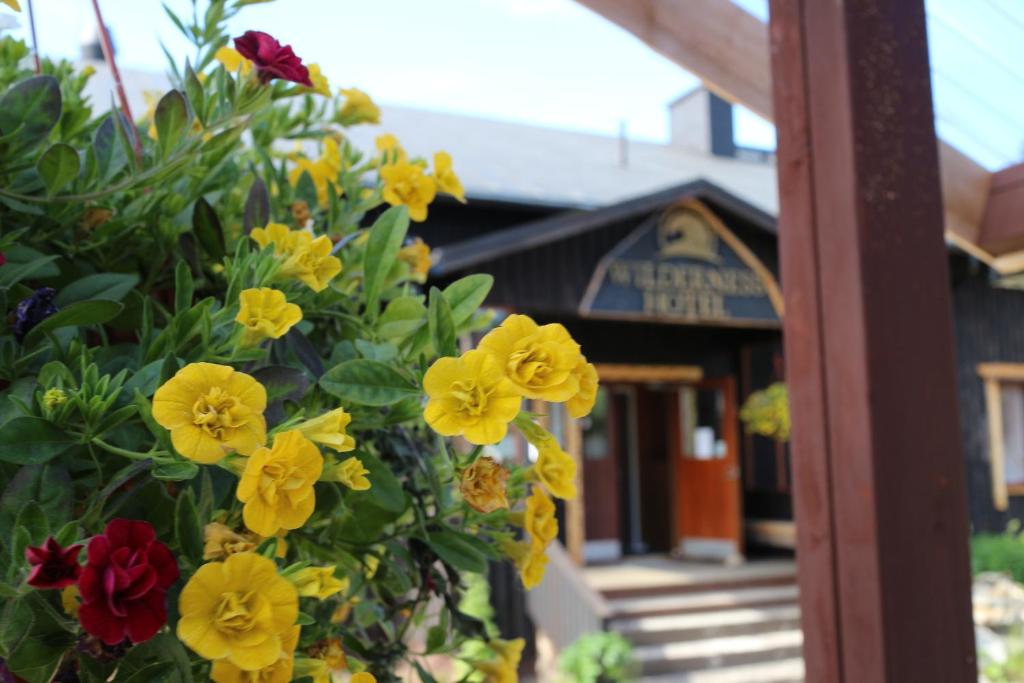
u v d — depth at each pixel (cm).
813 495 235
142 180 141
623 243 1150
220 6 155
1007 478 1623
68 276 153
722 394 1449
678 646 1093
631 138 2238
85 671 106
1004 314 1647
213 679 105
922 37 242
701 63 329
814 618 233
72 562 90
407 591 168
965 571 227
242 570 96
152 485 121
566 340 114
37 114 134
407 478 165
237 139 161
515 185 1335
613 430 1466
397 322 149
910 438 225
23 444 106
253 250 158
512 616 1107
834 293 232
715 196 1169
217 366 102
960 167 382
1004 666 1024
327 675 124
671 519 1523
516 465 157
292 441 100
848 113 230
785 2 251
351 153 203
